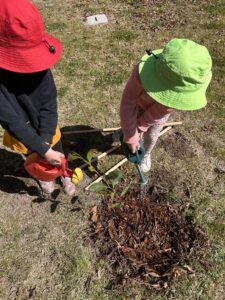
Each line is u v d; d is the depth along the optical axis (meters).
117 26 2.04
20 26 0.82
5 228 1.20
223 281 1.09
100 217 1.21
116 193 1.26
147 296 1.05
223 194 1.28
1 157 1.38
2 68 0.88
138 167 1.23
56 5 2.21
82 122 1.52
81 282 1.08
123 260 1.11
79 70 1.75
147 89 0.94
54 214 1.23
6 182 1.31
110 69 1.76
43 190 1.27
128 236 1.16
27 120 1.04
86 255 1.13
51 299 1.06
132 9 2.17
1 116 0.93
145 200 1.25
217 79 1.71
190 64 0.87
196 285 1.07
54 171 1.06
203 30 2.01
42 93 1.00
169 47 0.90
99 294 1.06
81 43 1.91
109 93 1.64
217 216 1.23
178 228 1.18
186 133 1.48
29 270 1.11
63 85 1.67
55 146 1.18
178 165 1.37
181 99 0.92
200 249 1.14
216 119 1.53
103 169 1.35
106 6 2.20
